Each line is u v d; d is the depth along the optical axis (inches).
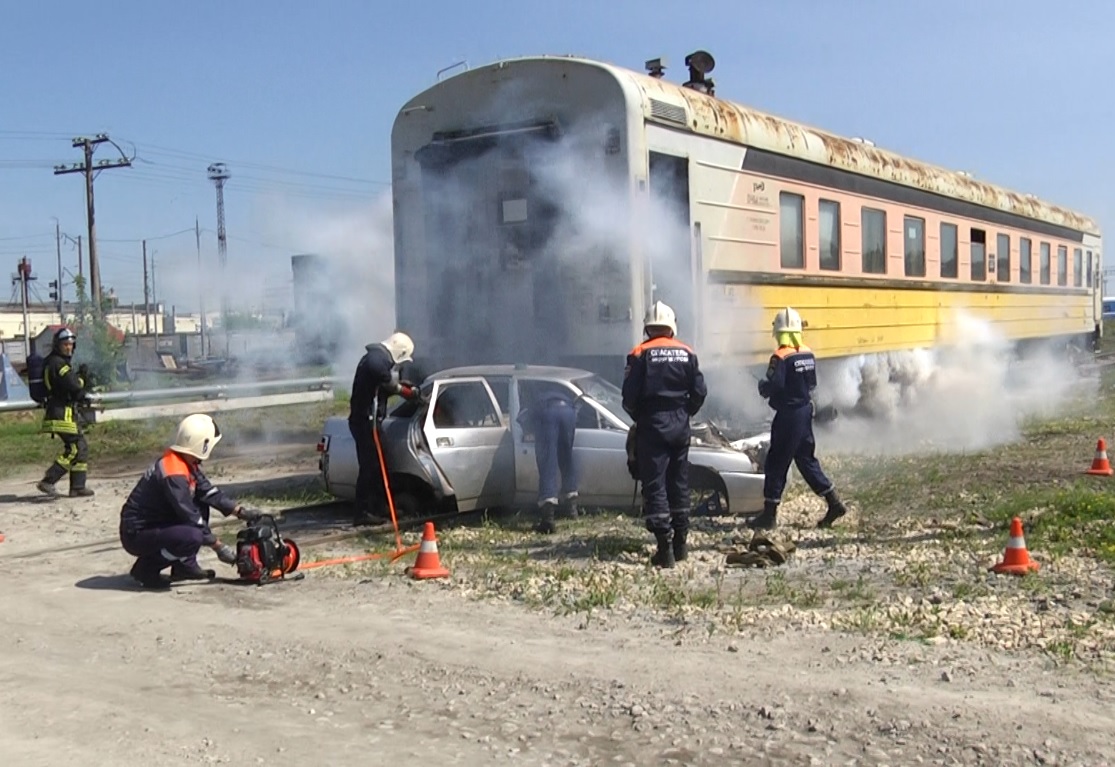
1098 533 338.0
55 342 486.6
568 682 221.3
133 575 311.7
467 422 406.0
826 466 498.6
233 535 386.0
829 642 241.3
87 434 734.5
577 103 434.6
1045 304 945.5
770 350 521.0
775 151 525.7
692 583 299.1
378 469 392.8
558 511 394.0
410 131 472.1
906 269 669.3
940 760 179.2
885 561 318.0
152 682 228.4
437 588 300.0
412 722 202.7
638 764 181.9
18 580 323.9
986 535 348.8
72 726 202.2
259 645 252.1
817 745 187.0
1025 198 895.1
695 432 400.5
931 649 234.2
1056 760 177.5
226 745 192.4
